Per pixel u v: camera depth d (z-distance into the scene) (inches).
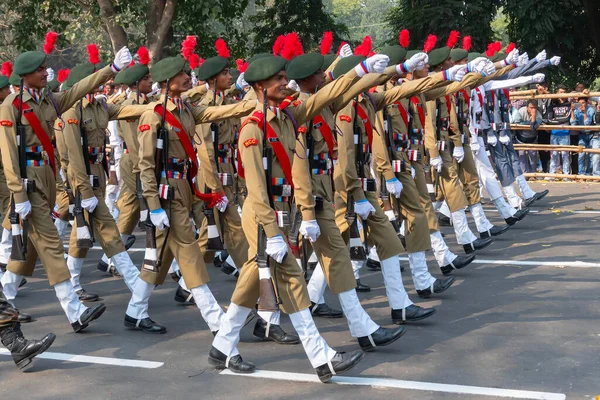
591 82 949.2
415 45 904.9
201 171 272.8
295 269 192.2
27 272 255.1
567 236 378.3
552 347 217.2
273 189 195.8
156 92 329.4
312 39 973.8
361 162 230.8
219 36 919.7
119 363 217.2
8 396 194.9
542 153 612.1
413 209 264.4
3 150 224.7
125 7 721.6
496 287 287.4
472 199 359.9
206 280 230.5
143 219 234.7
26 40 834.8
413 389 188.5
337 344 227.5
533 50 865.5
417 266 267.9
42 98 233.0
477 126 382.3
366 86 194.1
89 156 284.5
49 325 258.5
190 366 212.7
